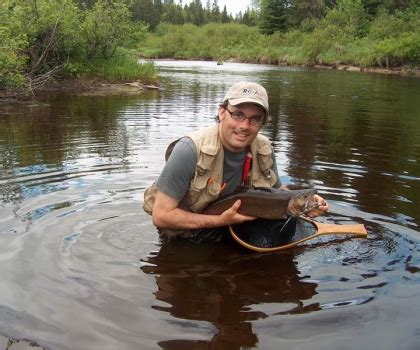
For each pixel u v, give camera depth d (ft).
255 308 9.54
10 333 8.46
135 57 70.54
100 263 11.25
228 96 11.90
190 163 12.15
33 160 20.51
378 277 10.84
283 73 96.48
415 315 9.25
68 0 57.21
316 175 19.19
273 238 12.80
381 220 14.26
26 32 52.49
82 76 58.90
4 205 14.66
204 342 8.39
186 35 206.80
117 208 14.66
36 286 10.05
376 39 138.21
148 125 30.60
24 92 45.47
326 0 222.89
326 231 13.15
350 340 8.48
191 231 12.89
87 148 23.13
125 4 64.75
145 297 9.84
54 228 13.01
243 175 13.09
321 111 40.09
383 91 60.54
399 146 25.57
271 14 207.82
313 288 10.39
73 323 8.82
